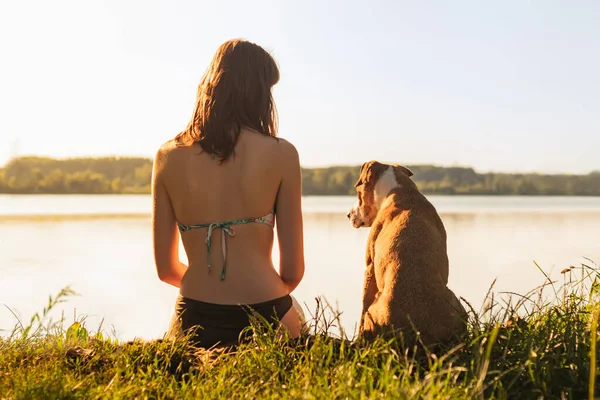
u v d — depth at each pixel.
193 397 2.64
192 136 3.32
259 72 3.38
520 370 2.61
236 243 3.24
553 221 14.65
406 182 4.14
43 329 3.58
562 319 3.18
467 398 2.44
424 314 3.19
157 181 3.38
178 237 3.54
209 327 3.23
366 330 3.47
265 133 3.31
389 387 2.39
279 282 3.33
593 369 2.36
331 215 16.30
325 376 2.59
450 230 12.62
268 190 3.27
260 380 2.71
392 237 3.54
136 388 2.66
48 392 2.49
